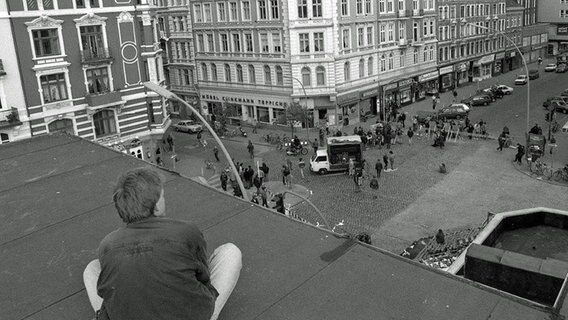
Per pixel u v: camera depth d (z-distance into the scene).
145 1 37.97
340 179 37.84
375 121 56.88
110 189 6.90
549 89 70.75
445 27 70.62
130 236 3.63
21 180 7.44
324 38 51.62
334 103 53.62
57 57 33.69
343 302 4.19
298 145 44.91
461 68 75.25
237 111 59.97
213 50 59.97
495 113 58.03
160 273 3.47
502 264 10.27
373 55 58.12
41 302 4.53
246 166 42.34
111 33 36.28
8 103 32.09
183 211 5.97
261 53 55.06
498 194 33.09
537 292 9.99
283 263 4.80
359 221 30.19
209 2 58.16
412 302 4.11
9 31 31.52
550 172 36.31
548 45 102.56
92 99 35.16
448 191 34.09
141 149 39.34
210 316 3.64
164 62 65.31
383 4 58.41
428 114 54.94
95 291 4.28
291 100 53.97
